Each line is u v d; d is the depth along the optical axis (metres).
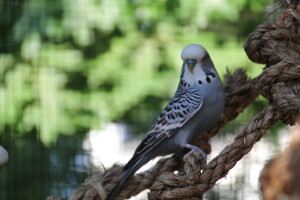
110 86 5.68
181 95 3.18
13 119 5.57
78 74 5.66
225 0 5.53
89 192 2.92
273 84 2.56
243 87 3.21
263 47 2.77
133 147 5.60
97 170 3.20
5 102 5.59
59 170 5.38
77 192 2.93
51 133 5.56
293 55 2.66
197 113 3.10
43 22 5.57
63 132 5.57
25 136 5.55
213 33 5.57
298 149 1.41
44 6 5.59
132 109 5.66
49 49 5.63
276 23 2.83
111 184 2.99
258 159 4.51
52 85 5.63
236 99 3.22
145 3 5.66
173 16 5.66
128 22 5.65
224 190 4.52
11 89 5.60
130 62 5.68
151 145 3.14
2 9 5.57
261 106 4.56
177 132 3.14
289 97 2.47
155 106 5.66
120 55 5.66
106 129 5.61
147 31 5.68
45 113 5.59
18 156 5.48
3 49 5.62
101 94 5.66
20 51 5.62
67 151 5.49
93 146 5.57
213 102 3.10
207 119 3.12
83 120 5.61
